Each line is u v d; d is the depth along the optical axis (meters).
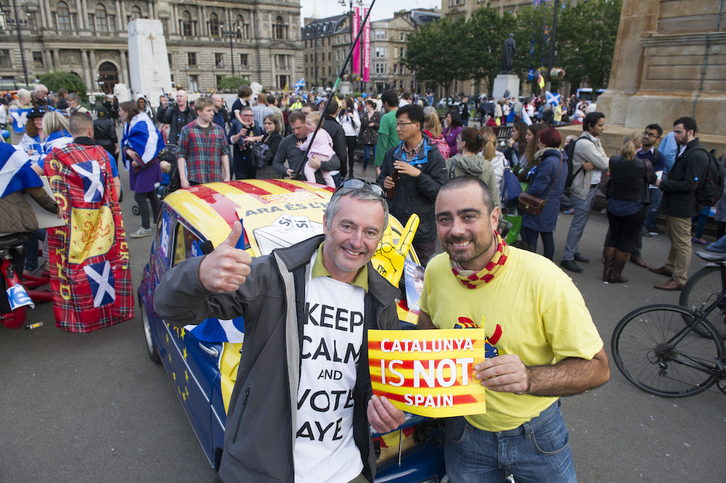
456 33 54.91
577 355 1.66
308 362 1.70
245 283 1.60
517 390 1.53
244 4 87.69
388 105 6.20
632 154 5.41
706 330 3.65
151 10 79.38
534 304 1.72
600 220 8.81
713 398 3.79
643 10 10.63
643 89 10.66
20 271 4.45
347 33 103.44
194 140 5.96
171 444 3.19
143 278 4.13
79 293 4.32
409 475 2.08
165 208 3.46
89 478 2.89
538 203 5.45
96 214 4.32
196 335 2.57
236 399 1.69
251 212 2.86
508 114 23.67
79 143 4.29
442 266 1.98
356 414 1.80
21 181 4.04
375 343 1.62
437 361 1.57
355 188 1.65
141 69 25.00
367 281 1.77
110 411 3.53
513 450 1.85
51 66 73.19
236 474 1.63
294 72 93.94
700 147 5.38
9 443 3.19
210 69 86.94
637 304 5.38
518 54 48.16
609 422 3.49
